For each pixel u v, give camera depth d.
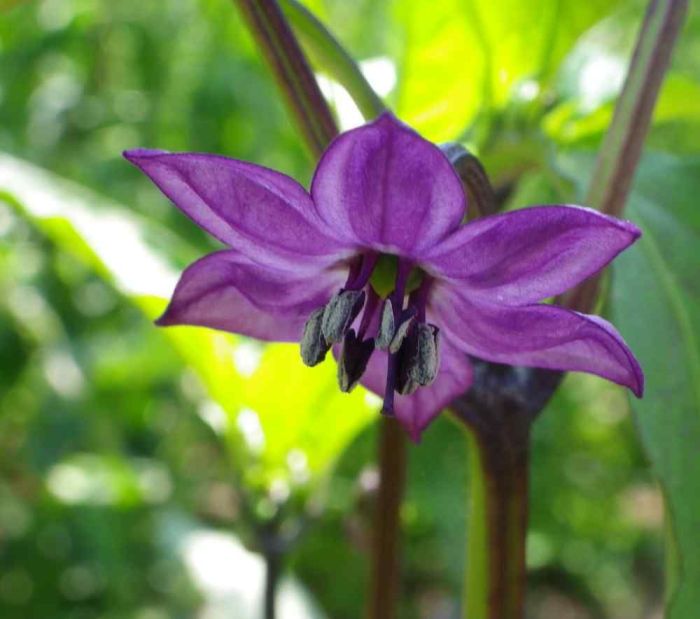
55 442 0.20
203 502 0.23
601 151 0.08
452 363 0.07
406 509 0.19
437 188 0.06
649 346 0.08
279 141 0.23
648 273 0.09
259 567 0.16
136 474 0.19
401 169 0.06
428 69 0.10
